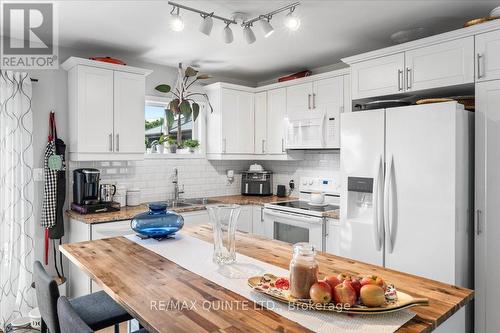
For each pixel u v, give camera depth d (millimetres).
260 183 4477
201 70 4180
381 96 2928
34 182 3166
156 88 3793
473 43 2359
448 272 2281
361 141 2744
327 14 2570
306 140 3768
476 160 2346
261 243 2084
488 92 2285
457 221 2281
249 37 2527
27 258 3072
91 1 2375
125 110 3359
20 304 3016
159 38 3088
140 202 3713
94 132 3166
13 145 2967
